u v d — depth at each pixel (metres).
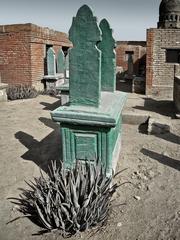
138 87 11.88
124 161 4.20
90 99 3.14
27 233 2.61
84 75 3.08
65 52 15.14
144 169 3.92
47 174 3.77
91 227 2.64
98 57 2.98
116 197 3.18
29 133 5.70
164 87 10.98
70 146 3.28
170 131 5.77
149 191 3.32
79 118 3.04
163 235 2.55
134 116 6.29
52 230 2.55
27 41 10.00
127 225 2.70
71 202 2.54
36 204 2.54
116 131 3.90
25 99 9.62
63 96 6.81
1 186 3.48
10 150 4.71
